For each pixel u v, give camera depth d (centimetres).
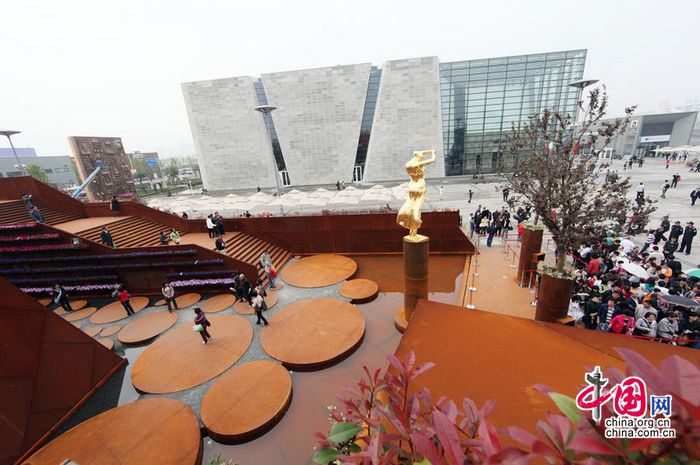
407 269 1061
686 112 5575
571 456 115
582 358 412
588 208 852
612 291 912
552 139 925
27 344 812
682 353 403
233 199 2906
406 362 228
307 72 4253
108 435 760
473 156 4434
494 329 484
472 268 1493
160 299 1505
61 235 1617
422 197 1024
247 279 1434
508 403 353
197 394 884
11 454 727
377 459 157
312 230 1930
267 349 1040
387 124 4291
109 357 1011
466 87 4159
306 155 4566
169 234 1962
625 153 6197
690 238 1463
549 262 1466
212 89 4525
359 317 1193
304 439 743
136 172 8050
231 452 725
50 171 7181
